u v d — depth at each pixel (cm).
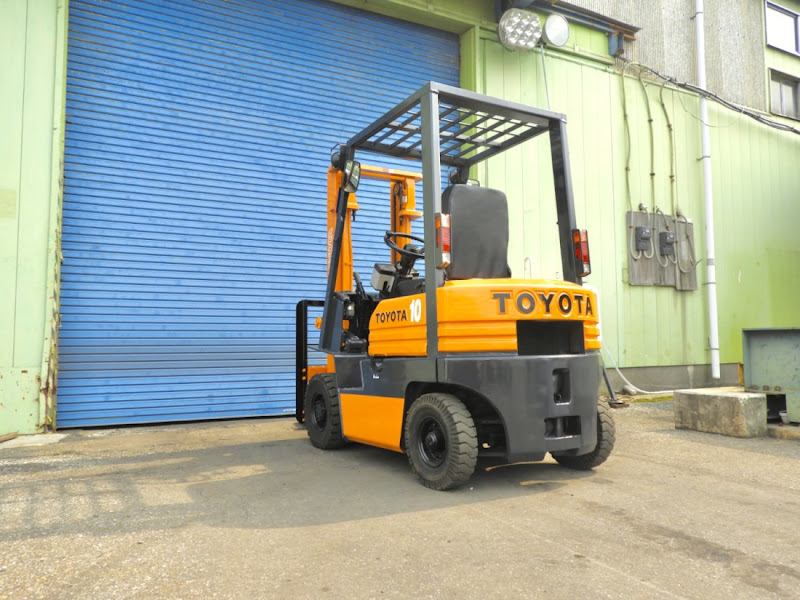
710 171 1079
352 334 510
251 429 650
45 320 612
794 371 590
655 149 1044
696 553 275
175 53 720
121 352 664
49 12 634
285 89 786
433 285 387
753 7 1200
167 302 693
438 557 269
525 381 378
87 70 671
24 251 609
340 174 582
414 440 407
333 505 353
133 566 260
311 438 546
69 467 458
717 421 601
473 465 376
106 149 673
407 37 883
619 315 979
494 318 378
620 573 252
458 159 537
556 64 958
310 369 632
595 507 348
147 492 382
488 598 229
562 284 403
